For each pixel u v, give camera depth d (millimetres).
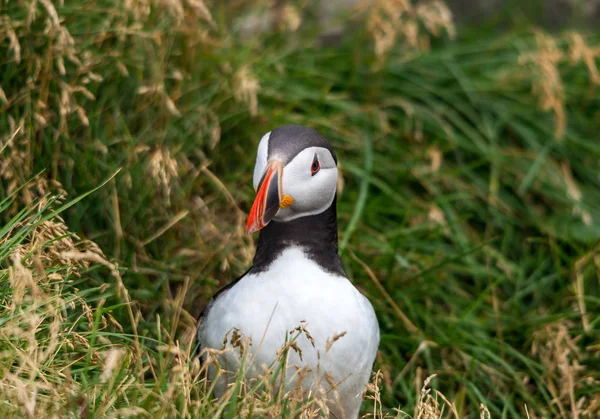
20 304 5977
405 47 11805
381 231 10328
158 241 8758
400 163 10867
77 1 8703
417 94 11422
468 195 10789
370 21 10609
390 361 9031
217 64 10031
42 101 8133
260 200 6336
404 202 10508
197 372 6324
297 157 6480
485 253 10438
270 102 10414
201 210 9125
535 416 8859
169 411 5832
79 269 7766
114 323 6699
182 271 8672
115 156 8656
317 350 6473
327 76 11062
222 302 6785
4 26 7992
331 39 12148
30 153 8039
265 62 10617
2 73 8250
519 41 12359
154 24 9000
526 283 10172
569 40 11992
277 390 6523
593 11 13430
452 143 11047
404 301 9492
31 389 5605
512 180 11180
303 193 6512
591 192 11344
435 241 10305
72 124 8398
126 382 6113
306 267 6598
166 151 8367
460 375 8945
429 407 6332
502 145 11547
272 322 6473
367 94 11242
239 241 8930
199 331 7094
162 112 8961
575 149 11562
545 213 11211
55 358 6500
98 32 8656
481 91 11633
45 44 8219
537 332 9266
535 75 11789
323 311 6508
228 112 9812
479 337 9383
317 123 10453
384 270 9719
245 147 10016
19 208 7934
